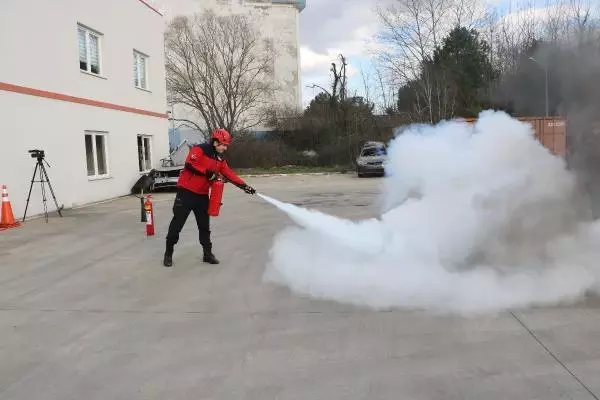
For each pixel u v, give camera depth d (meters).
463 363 3.51
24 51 11.36
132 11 17.22
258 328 4.27
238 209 11.96
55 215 11.53
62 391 3.26
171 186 17.47
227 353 3.79
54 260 6.89
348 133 32.97
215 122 34.91
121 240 8.25
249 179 25.42
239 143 32.75
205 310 4.75
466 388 3.17
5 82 10.70
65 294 5.34
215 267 6.32
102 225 9.89
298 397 3.12
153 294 5.29
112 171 15.62
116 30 16.02
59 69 12.73
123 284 5.68
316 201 13.54
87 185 14.02
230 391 3.21
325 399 3.09
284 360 3.64
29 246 7.87
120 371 3.53
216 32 35.69
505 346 3.75
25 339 4.12
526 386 3.16
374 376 3.36
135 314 4.68
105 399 3.15
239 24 36.53
